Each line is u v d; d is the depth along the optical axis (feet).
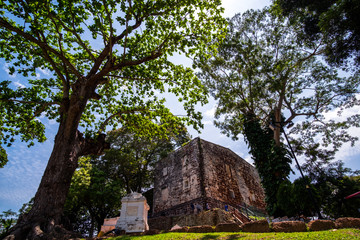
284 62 66.08
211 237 23.52
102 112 53.36
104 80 38.60
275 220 44.73
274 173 55.57
